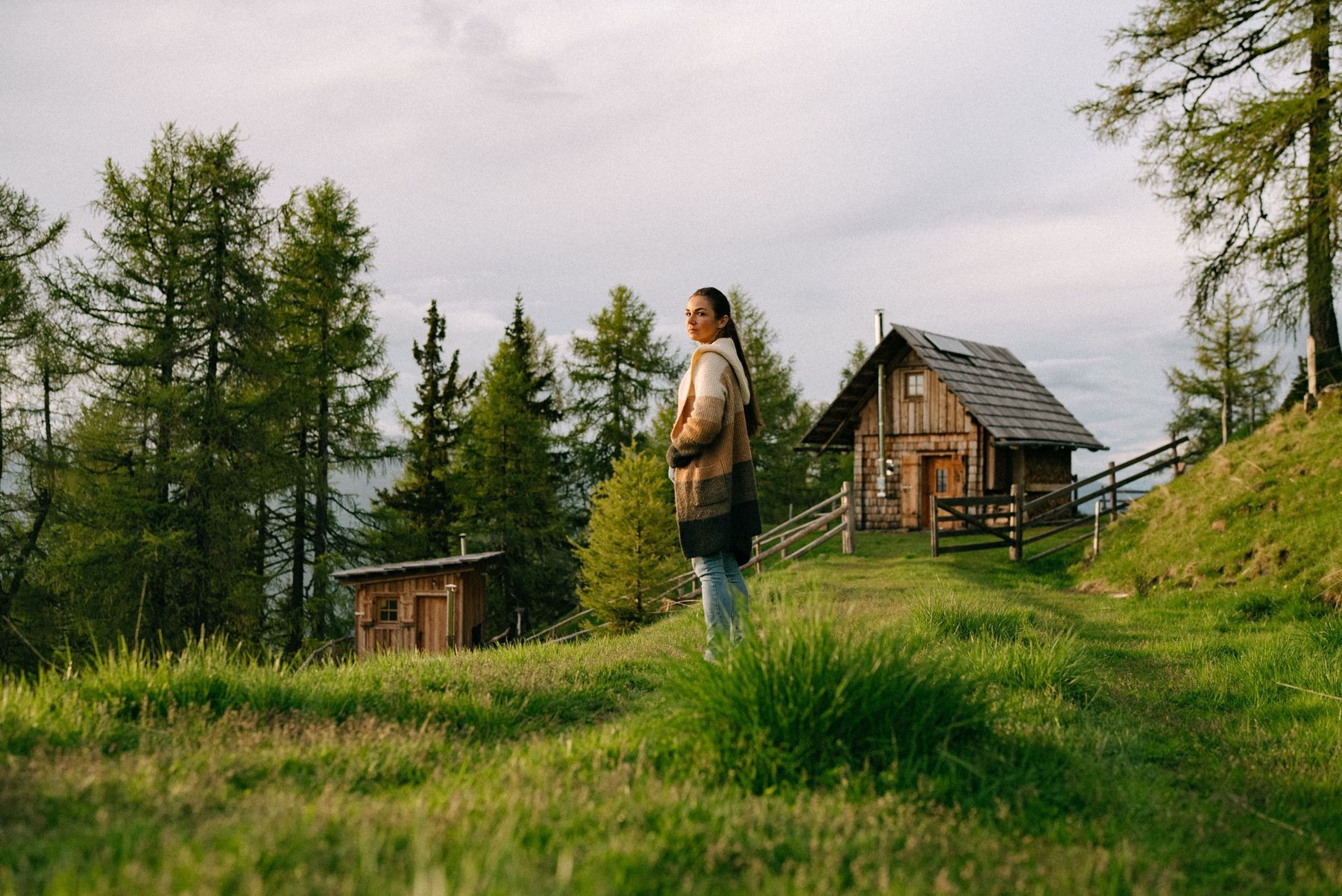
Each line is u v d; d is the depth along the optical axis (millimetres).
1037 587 15516
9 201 23844
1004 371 31062
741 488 4480
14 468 22656
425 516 34312
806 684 3002
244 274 23953
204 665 4188
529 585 33500
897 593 12156
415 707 4230
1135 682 6355
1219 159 18297
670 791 2459
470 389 37875
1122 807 2947
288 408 24438
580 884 1704
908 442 28734
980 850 2250
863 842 2203
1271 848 2684
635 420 38719
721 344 4480
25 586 22438
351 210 28766
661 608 18172
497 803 2287
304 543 27547
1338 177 15742
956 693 3295
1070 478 30531
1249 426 20328
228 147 24234
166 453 22297
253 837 1894
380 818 2123
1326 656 6879
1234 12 18469
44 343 22188
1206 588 11938
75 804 2246
